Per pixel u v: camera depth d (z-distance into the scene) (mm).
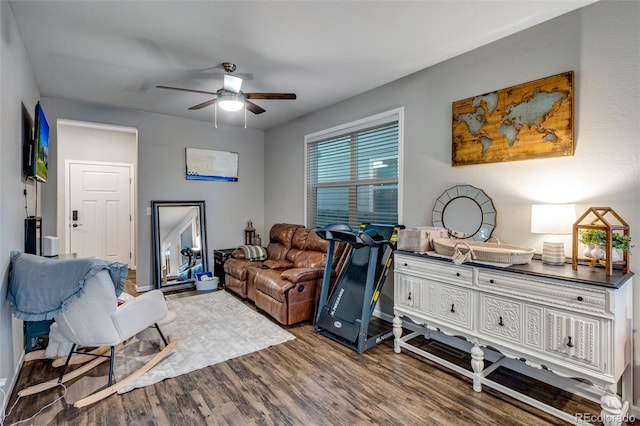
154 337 2789
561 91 2291
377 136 3807
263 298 3734
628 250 1925
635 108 2012
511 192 2588
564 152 2281
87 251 5773
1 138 2000
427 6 2199
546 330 1918
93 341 2176
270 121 5316
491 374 2484
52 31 2512
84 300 2066
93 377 2404
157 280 4766
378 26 2449
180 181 5125
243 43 2705
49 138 4055
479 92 2777
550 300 1897
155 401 2121
